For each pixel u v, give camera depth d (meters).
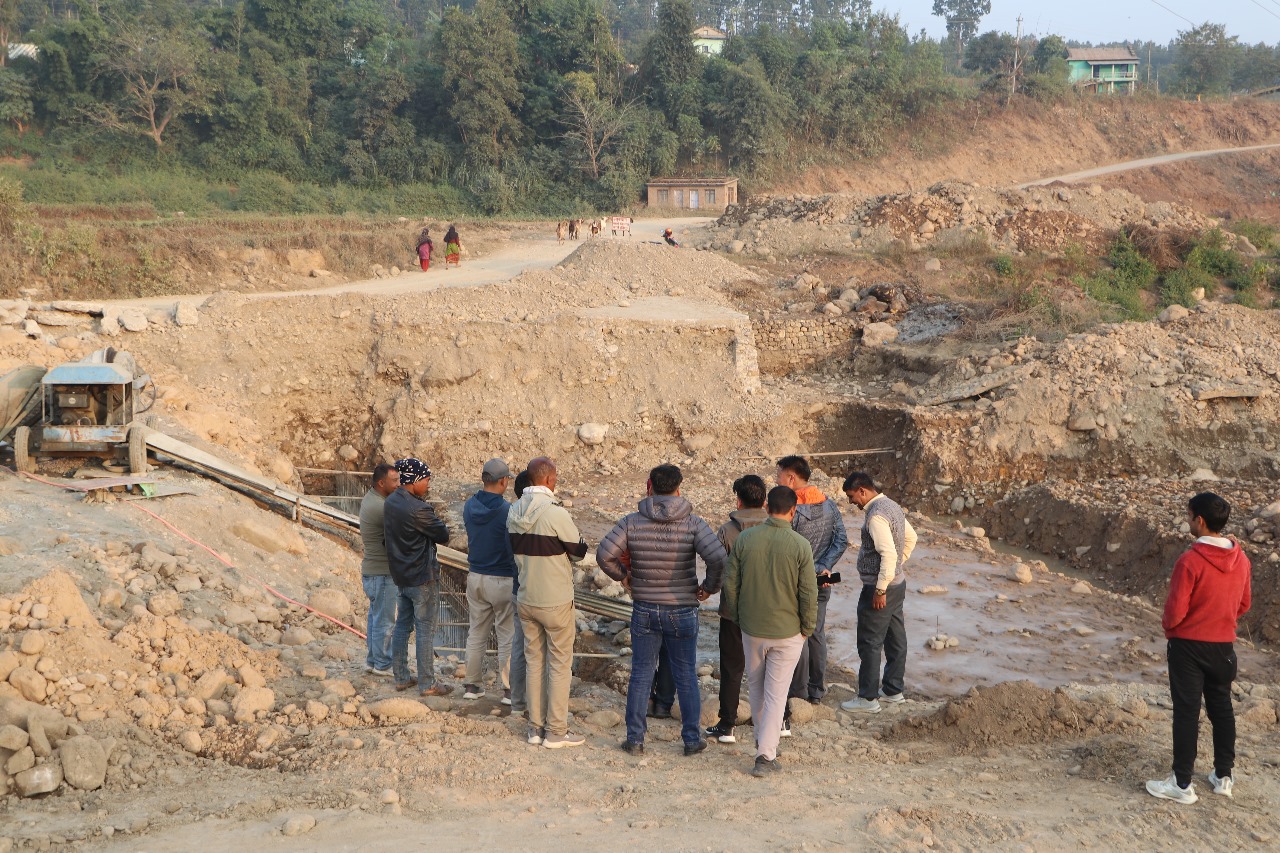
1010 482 18.69
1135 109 80.69
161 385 17.98
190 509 11.48
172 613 8.27
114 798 5.59
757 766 6.39
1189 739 5.88
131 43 60.81
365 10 72.00
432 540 7.61
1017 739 7.21
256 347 20.48
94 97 62.50
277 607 9.84
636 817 5.54
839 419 21.25
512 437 20.38
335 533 13.98
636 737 6.77
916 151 71.88
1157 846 5.36
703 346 21.59
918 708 8.36
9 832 5.03
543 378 21.02
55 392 11.98
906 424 20.02
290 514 13.51
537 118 63.59
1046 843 5.30
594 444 20.39
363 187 60.56
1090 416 18.77
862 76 71.56
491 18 63.28
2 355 17.48
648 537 6.63
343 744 6.44
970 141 74.12
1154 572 14.44
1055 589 13.10
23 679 6.24
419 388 20.64
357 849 4.94
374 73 66.62
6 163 58.84
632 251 28.48
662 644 7.18
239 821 5.33
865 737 7.43
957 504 18.41
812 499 7.93
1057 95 79.31
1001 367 20.81
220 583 9.61
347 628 9.84
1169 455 18.30
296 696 7.42
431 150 60.94
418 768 6.09
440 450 20.17
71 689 6.44
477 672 7.73
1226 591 5.83
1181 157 75.56
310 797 5.64
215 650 7.77
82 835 5.03
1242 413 18.56
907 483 19.27
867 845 5.15
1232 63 96.62
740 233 35.09
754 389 21.62
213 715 6.79
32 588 7.24
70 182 52.69
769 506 6.46
